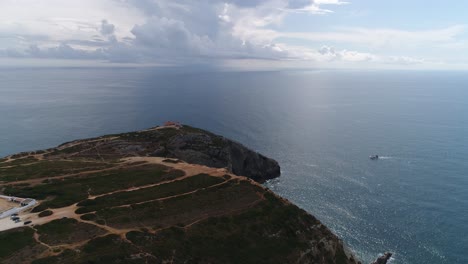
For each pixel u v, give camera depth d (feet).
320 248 247.09
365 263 292.61
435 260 296.71
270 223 246.68
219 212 249.14
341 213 380.58
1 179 299.99
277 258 222.07
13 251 177.37
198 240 216.54
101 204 241.96
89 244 189.78
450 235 332.80
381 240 327.47
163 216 233.55
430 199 410.72
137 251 192.03
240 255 215.31
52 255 176.35
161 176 305.32
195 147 465.88
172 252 199.82
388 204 398.83
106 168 335.88
